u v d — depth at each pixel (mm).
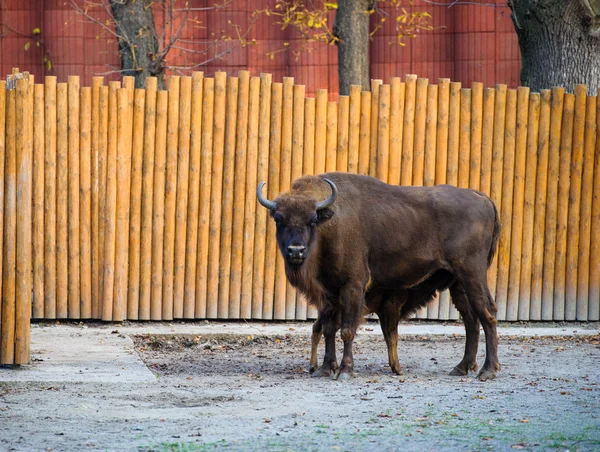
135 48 46000
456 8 50938
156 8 51312
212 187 36969
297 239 26297
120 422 20453
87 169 36125
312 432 19469
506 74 50781
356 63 46250
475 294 28344
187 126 36719
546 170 38625
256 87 37094
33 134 35688
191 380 26375
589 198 38781
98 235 36219
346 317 27750
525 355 31875
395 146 37969
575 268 38875
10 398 23062
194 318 37062
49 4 50844
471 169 38406
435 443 18453
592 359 31062
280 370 28844
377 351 32875
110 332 34312
